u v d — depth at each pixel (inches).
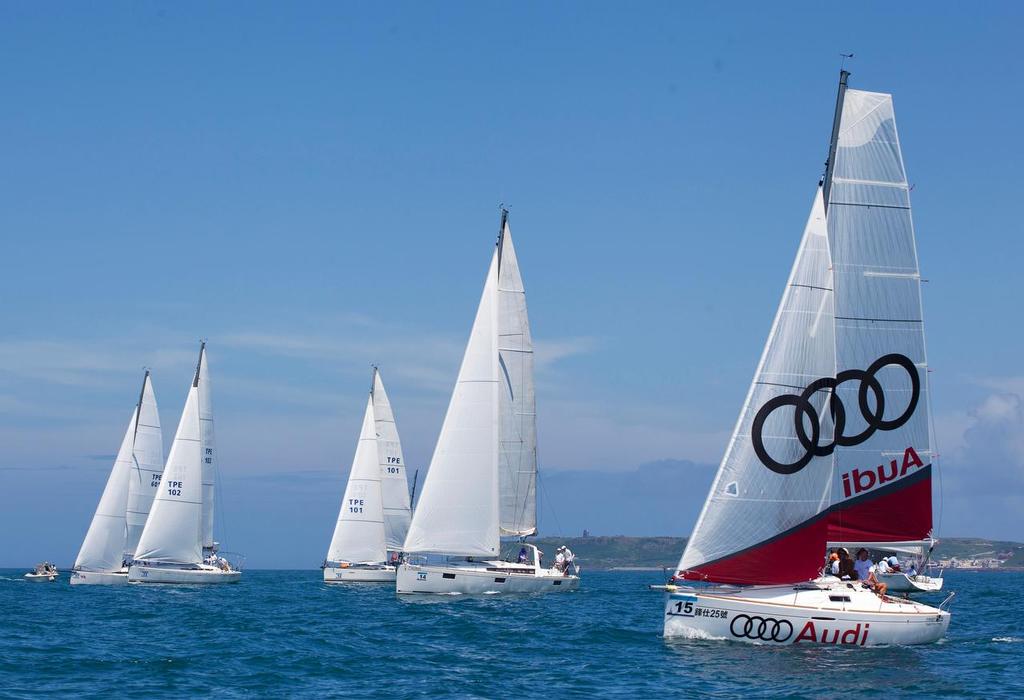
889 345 1940.2
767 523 1759.4
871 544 1920.5
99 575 4446.4
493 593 3095.5
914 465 1930.4
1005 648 1941.4
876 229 1947.6
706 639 1777.8
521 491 3267.7
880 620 1749.5
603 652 1881.2
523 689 1505.9
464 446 2992.1
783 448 1768.0
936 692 1471.5
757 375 1781.5
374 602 3329.2
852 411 1923.0
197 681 1572.3
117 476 4495.6
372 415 4586.6
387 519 4744.1
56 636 2180.1
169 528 4224.9
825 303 1800.0
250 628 2357.3
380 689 1513.3
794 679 1540.4
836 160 1946.4
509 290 3289.9
